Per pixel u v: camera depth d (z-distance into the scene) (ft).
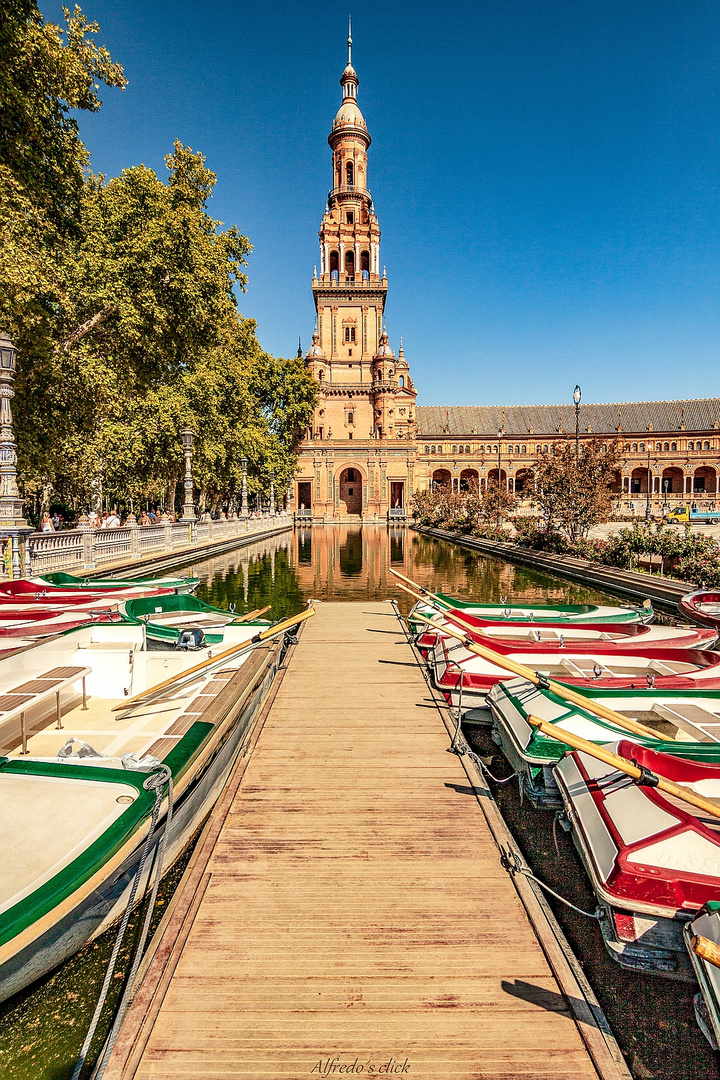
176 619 34.55
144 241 75.41
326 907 13.56
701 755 17.26
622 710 21.74
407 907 13.60
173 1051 10.03
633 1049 11.67
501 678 26.68
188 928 12.74
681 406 314.35
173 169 96.63
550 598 62.39
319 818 17.33
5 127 56.85
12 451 51.93
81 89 65.31
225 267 105.81
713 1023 10.04
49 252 63.62
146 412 90.84
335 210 257.55
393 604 55.57
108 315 77.82
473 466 301.22
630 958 12.56
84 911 11.50
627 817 14.16
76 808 13.15
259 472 168.86
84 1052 10.27
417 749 22.06
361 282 255.91
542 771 19.45
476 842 16.17
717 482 289.12
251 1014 10.74
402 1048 10.13
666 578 60.54
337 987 11.36
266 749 22.04
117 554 71.92
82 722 22.81
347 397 255.50
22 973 10.40
